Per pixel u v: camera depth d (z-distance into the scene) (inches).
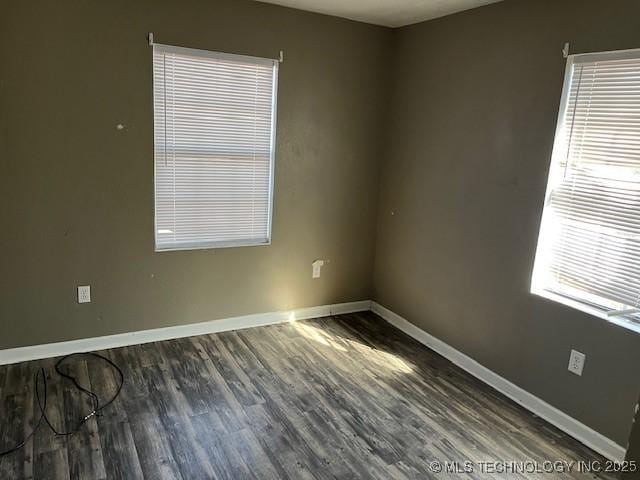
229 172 135.6
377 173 158.4
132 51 116.2
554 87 102.4
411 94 143.3
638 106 89.7
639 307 91.8
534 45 106.0
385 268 159.6
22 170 110.5
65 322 122.3
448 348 134.5
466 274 127.7
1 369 115.2
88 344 126.0
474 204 124.1
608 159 95.3
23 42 105.7
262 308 148.5
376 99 151.8
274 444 93.0
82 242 120.0
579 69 98.5
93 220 120.1
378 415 104.9
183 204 131.5
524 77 108.8
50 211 115.1
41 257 116.3
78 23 109.8
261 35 130.3
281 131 139.0
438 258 136.8
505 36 112.5
